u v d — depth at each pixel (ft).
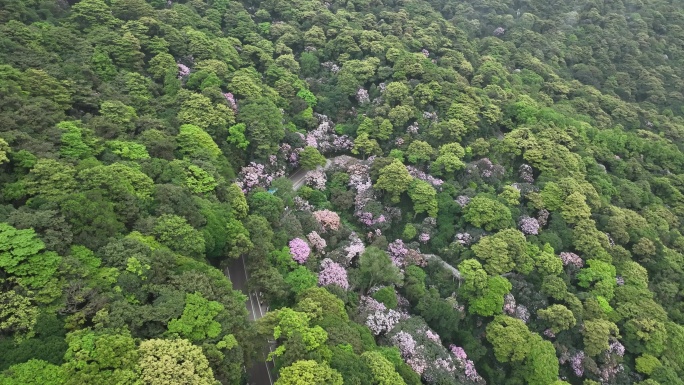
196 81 258.37
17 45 213.46
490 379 188.14
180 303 128.36
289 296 175.22
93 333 112.06
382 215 242.37
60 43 237.45
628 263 231.50
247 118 247.50
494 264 213.87
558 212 248.52
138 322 119.24
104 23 271.90
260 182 234.79
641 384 188.96
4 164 151.02
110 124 195.00
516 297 211.41
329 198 257.34
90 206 141.79
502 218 234.38
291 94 304.30
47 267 120.78
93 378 103.04
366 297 194.70
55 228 132.67
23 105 178.91
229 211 185.78
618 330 202.69
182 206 168.55
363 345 153.28
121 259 134.21
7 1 239.91
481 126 302.04
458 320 198.80
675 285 233.55
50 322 112.37
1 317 108.68
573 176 267.80
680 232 267.59
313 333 140.67
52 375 101.76
